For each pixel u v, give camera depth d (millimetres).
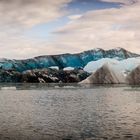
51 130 22375
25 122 25859
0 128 23000
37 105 40938
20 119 27594
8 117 28844
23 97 55312
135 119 27781
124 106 39406
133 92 68625
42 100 49062
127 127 23609
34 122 25891
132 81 111750
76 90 76250
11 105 40812
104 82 114188
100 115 30578
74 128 23172
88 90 76250
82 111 33938
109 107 38219
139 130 22406
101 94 63156
